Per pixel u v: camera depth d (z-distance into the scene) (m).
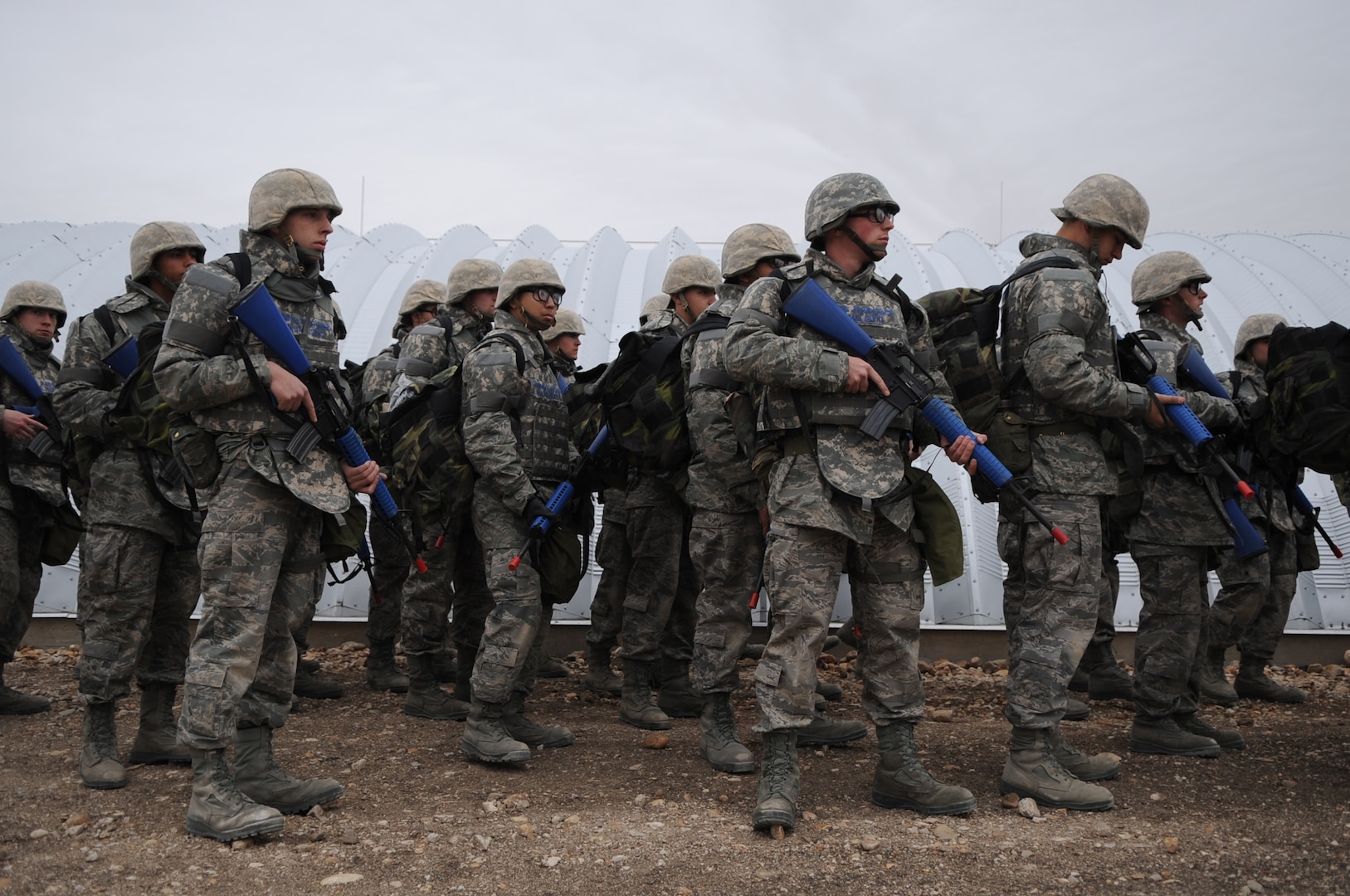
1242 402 5.74
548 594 4.98
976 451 4.01
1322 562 8.52
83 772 4.32
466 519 5.70
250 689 3.98
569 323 6.88
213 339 3.76
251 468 3.76
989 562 8.41
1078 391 4.18
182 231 4.97
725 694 4.91
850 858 3.54
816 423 3.91
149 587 4.55
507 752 4.66
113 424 4.50
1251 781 4.64
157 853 3.52
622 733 5.62
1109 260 4.72
